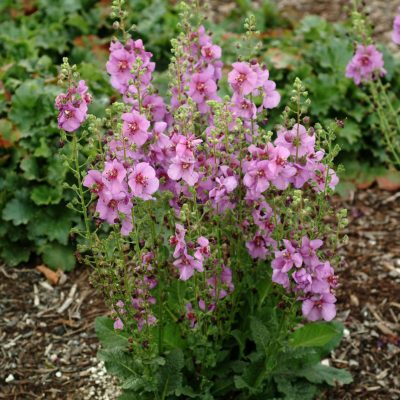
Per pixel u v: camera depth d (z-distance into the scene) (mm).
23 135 1771
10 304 1631
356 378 1473
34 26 2307
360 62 1569
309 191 1254
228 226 1258
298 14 2533
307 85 1939
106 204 1183
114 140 1188
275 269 1178
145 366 1283
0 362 1516
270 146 1172
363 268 1688
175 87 1283
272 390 1368
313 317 1208
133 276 1264
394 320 1573
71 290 1665
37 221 1721
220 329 1310
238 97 1226
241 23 2479
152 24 2295
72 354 1529
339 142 1926
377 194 1905
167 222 1274
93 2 2432
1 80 1929
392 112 1712
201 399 1322
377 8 2727
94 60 2156
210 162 1216
